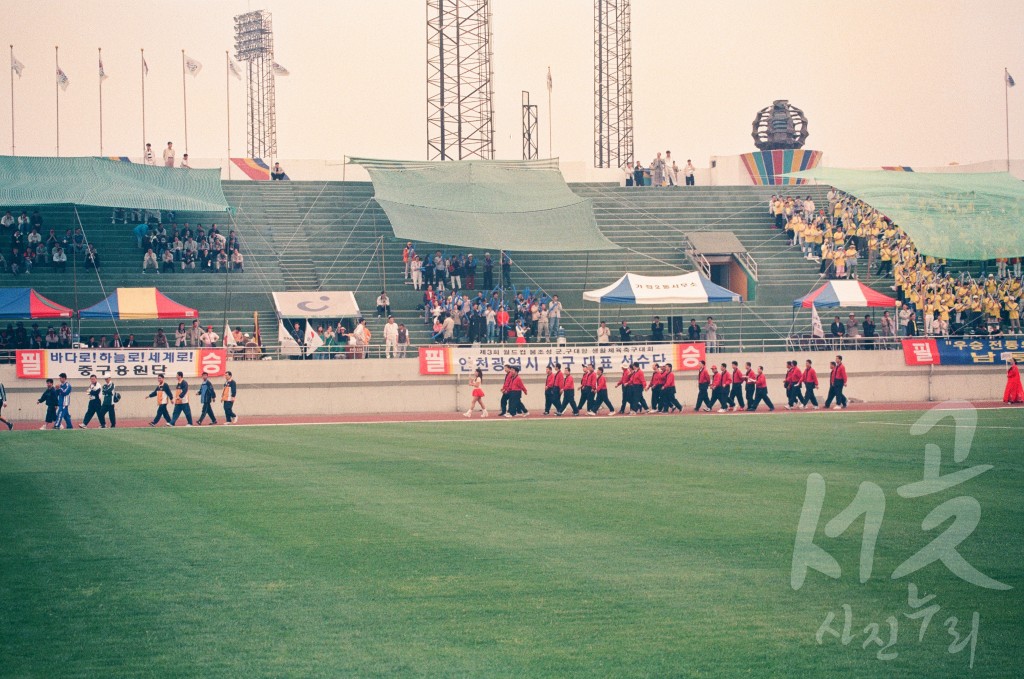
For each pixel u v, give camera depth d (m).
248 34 99.94
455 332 59.00
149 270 60.94
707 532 18.97
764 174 82.19
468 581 15.95
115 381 52.06
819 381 58.28
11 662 12.74
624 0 85.88
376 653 12.93
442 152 77.94
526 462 28.69
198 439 37.22
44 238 62.09
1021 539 18.22
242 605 14.90
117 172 63.59
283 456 30.88
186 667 12.53
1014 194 64.88
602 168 77.88
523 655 12.81
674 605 14.70
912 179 68.06
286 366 53.84
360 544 18.38
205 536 19.19
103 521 20.69
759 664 12.52
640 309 63.38
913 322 61.34
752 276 65.31
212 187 64.56
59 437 38.81
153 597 15.33
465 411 55.69
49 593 15.57
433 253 65.19
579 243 59.84
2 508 22.22
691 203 71.81
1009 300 62.97
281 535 19.17
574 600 14.95
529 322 59.56
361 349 55.53
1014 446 31.05
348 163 67.69
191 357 52.69
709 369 57.22
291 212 67.25
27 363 51.16
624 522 19.94
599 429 39.78
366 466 28.23
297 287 61.91
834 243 66.25
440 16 77.88
